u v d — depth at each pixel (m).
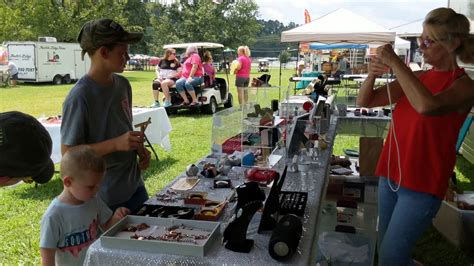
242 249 1.35
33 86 18.81
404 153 1.84
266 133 2.46
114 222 1.71
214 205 1.76
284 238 1.29
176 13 37.38
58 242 1.69
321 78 5.09
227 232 1.38
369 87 2.10
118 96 1.88
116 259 1.33
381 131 4.49
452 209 3.19
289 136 2.47
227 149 2.67
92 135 1.79
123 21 24.48
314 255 1.44
